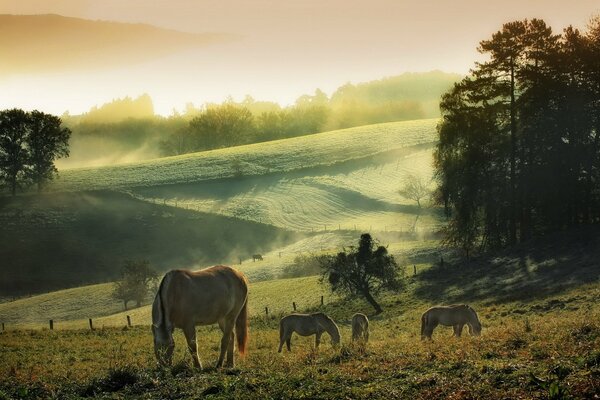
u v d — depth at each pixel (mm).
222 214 127000
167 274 15703
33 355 33188
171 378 14531
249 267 91438
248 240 118188
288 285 71625
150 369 15664
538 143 66438
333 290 56312
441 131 70625
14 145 145000
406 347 18000
